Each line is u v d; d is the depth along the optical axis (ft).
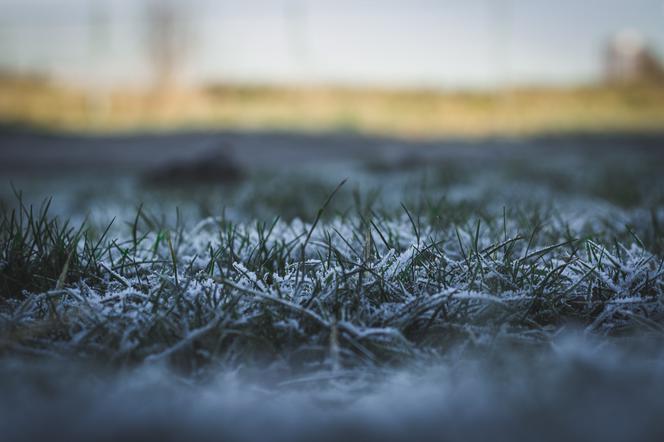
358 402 1.08
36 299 1.56
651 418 0.82
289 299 1.56
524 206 3.24
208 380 1.26
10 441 0.82
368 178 6.67
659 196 3.77
